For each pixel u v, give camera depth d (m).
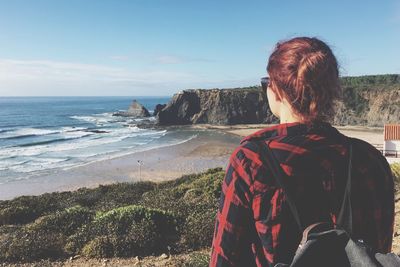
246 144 1.50
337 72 1.53
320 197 1.39
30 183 35.69
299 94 1.47
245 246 1.46
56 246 9.34
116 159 48.09
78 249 9.05
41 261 8.48
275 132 1.52
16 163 45.50
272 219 1.38
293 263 1.27
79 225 10.96
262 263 1.43
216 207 12.04
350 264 1.24
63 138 72.25
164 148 58.72
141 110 138.38
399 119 102.06
